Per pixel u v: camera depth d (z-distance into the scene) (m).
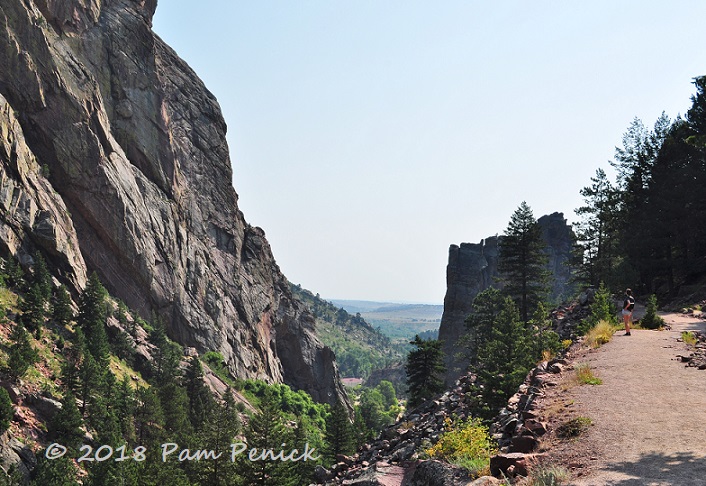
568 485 8.66
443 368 58.00
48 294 91.25
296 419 135.25
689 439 10.15
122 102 138.00
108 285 121.56
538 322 32.12
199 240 156.88
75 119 118.75
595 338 25.19
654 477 8.39
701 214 56.03
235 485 47.50
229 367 142.12
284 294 196.50
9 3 111.62
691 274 55.41
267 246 193.88
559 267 180.25
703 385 14.77
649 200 59.22
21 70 111.31
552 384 16.84
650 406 12.81
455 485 11.02
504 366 25.52
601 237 70.12
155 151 143.62
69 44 128.12
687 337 23.77
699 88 59.53
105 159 123.44
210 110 174.00
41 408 65.94
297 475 52.06
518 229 62.81
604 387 15.24
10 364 66.44
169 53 169.88
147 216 132.62
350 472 20.34
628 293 27.48
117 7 143.50
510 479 9.77
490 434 15.71
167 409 79.62
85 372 71.19
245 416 108.75
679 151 58.25
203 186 164.75
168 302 132.75
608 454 9.83
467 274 178.75
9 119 102.94
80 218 119.12
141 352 102.19
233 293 162.00
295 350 189.88
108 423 65.94
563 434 11.58
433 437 20.80
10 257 95.62
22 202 101.75
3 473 52.16
